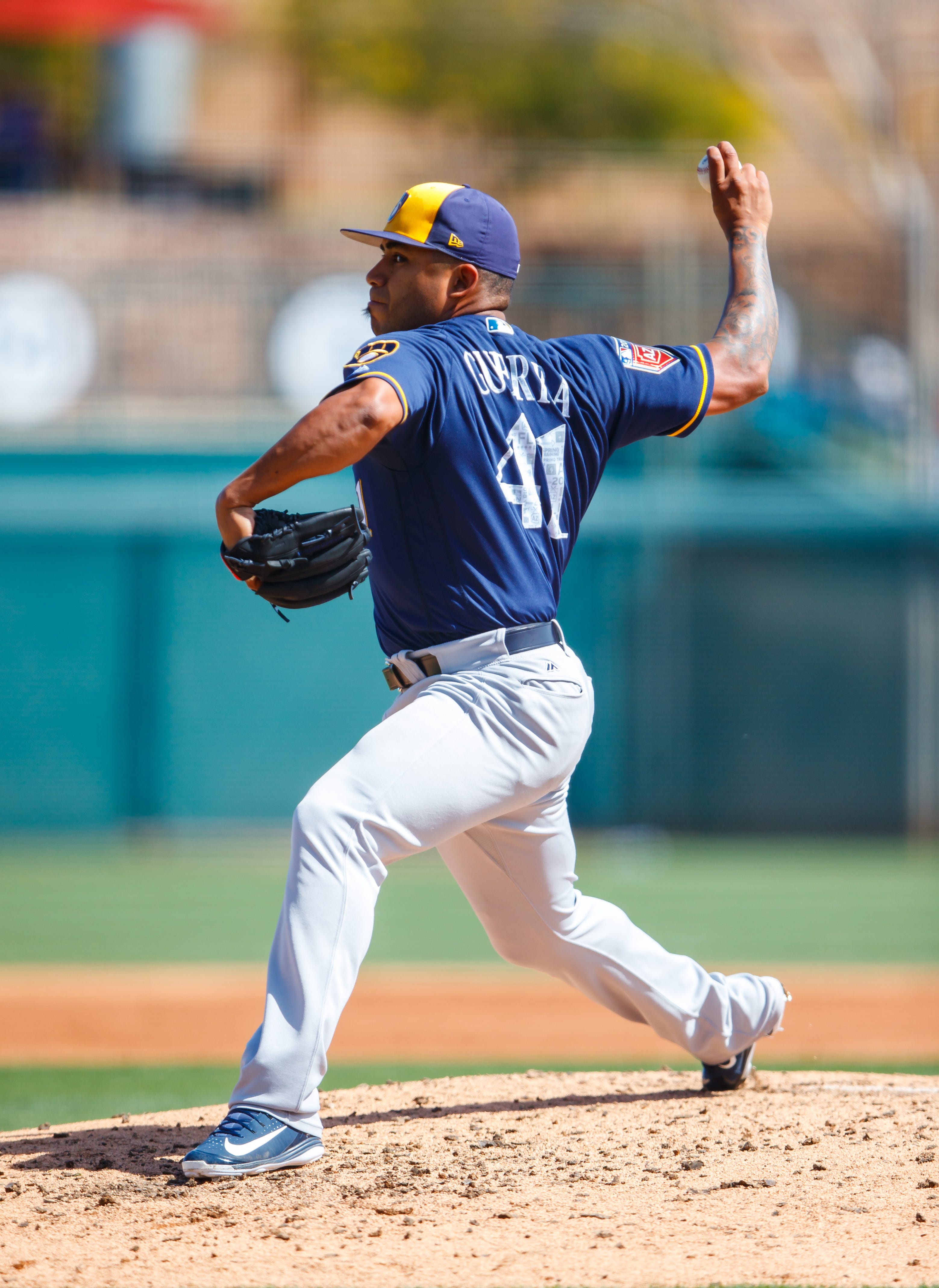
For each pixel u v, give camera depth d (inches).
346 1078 796.6
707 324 2313.0
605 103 3211.1
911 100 2935.5
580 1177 452.4
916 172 2864.2
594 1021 1031.6
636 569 2288.4
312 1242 397.1
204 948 1370.6
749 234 525.7
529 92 3198.8
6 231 2285.9
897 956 1311.5
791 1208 422.3
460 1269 377.1
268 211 2694.4
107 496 2224.4
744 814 2289.6
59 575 2220.7
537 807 483.8
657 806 2282.2
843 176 2881.4
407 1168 462.9
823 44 3006.9
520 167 2716.5
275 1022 447.5
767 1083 595.2
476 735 455.8
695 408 491.8
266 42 3201.3
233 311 2293.3
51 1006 1079.0
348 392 418.0
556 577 480.1
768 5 3073.3
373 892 452.4
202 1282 369.4
